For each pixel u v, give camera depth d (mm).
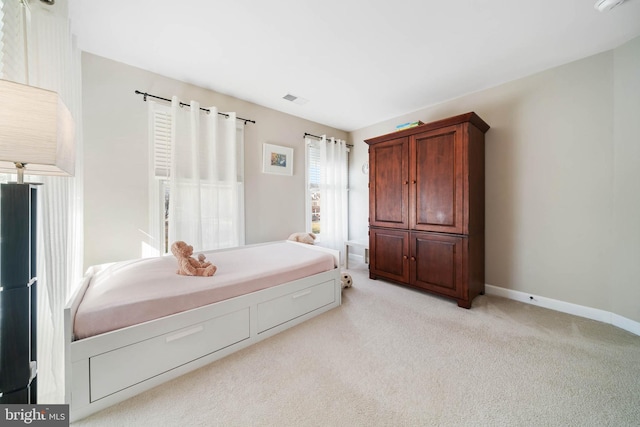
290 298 1915
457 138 2311
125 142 2186
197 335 1435
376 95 2826
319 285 2137
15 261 863
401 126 2865
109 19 1631
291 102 3037
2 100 728
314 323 1990
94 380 1118
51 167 1032
